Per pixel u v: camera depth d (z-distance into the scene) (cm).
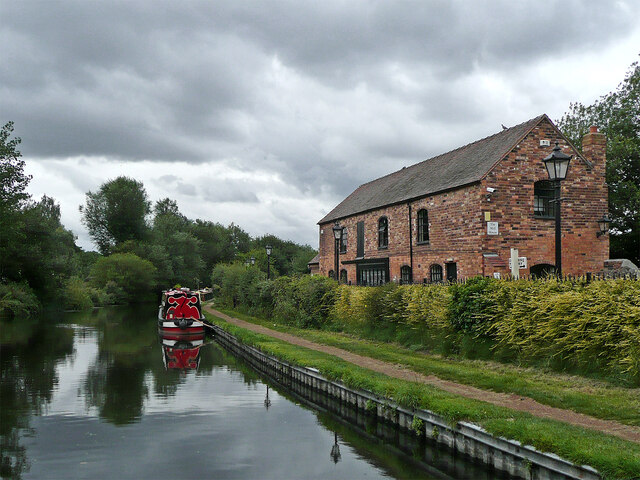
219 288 4684
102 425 1084
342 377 1202
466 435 812
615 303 1025
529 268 2158
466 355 1388
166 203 10581
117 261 6262
